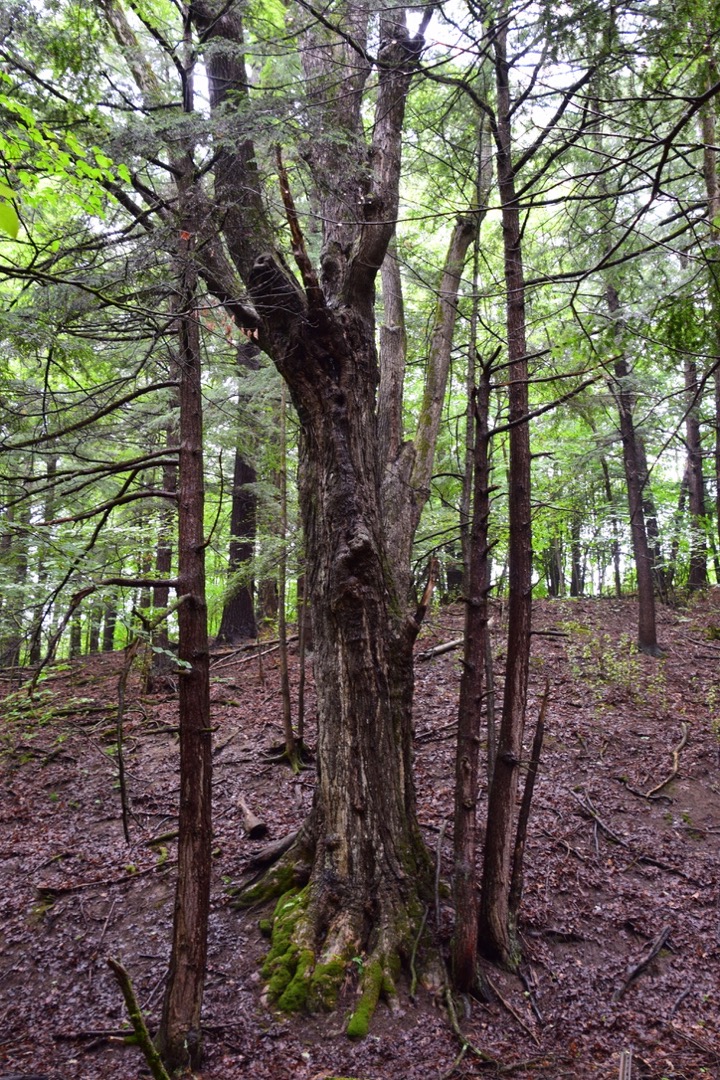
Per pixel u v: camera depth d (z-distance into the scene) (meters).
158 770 8.75
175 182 5.24
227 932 5.71
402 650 5.95
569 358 7.66
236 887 6.22
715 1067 4.66
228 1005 5.04
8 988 5.62
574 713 9.57
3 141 3.78
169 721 10.13
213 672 12.24
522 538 5.52
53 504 6.85
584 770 8.30
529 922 5.93
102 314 5.01
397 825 5.70
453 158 7.74
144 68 5.52
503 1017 5.04
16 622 6.30
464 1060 4.61
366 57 4.94
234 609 14.42
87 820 7.84
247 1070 4.49
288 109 4.57
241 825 7.25
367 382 6.15
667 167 8.29
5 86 4.57
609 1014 5.16
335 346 5.87
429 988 5.09
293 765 8.27
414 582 7.43
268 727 9.49
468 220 7.36
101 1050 4.86
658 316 5.35
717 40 4.76
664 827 7.40
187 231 4.58
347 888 5.50
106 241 4.95
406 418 15.39
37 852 7.29
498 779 5.50
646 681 10.59
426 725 9.09
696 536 14.71
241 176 5.36
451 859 6.48
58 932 6.13
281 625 8.62
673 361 5.45
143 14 5.23
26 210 4.88
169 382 4.80
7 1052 4.89
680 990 5.41
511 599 5.51
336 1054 4.62
